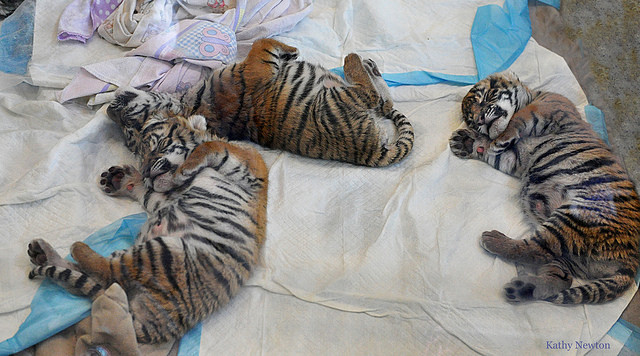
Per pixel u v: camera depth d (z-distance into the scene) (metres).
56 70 2.02
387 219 1.83
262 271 1.75
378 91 1.98
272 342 1.68
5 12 2.15
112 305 1.60
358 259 1.78
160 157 1.84
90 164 1.89
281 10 2.16
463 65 2.12
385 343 1.67
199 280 1.67
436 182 1.89
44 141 1.89
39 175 1.81
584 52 2.12
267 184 1.88
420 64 2.12
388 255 1.78
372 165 1.92
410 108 2.04
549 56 2.11
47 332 1.60
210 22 2.06
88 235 1.76
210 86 1.96
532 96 1.98
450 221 1.82
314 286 1.74
